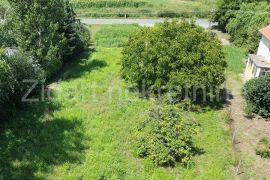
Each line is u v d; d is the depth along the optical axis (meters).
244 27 43.03
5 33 28.23
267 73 28.39
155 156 20.64
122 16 54.19
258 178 20.38
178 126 21.42
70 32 34.12
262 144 23.58
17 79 24.69
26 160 20.00
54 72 30.86
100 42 40.97
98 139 22.25
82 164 20.20
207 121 25.70
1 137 21.83
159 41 27.55
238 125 25.64
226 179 20.02
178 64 27.31
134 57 28.14
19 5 28.45
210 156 21.80
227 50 40.94
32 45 29.09
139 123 23.20
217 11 50.06
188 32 27.47
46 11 29.12
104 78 30.62
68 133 22.52
